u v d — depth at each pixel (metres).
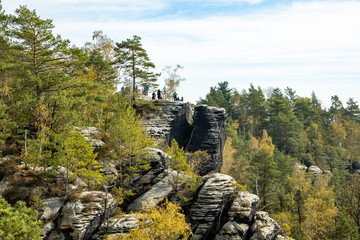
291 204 58.28
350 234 43.47
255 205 35.00
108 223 25.83
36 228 15.78
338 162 96.19
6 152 26.66
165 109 47.06
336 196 65.50
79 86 29.97
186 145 50.12
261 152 54.81
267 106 113.50
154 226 20.92
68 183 26.27
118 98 39.28
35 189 23.86
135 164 33.62
